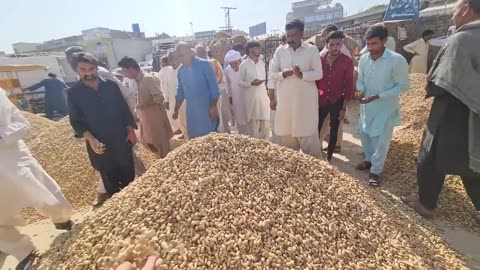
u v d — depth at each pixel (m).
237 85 5.21
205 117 4.01
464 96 2.30
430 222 2.83
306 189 2.26
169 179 2.21
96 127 2.99
